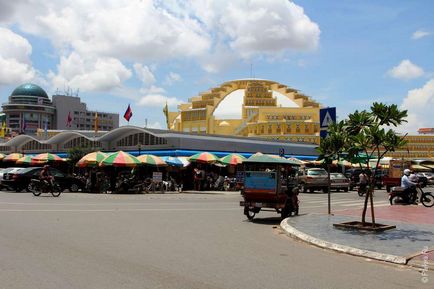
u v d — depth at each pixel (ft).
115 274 23.79
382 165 176.96
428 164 142.61
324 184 119.44
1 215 50.37
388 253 31.27
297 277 24.59
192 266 26.30
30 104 467.52
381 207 72.02
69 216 50.93
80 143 176.35
